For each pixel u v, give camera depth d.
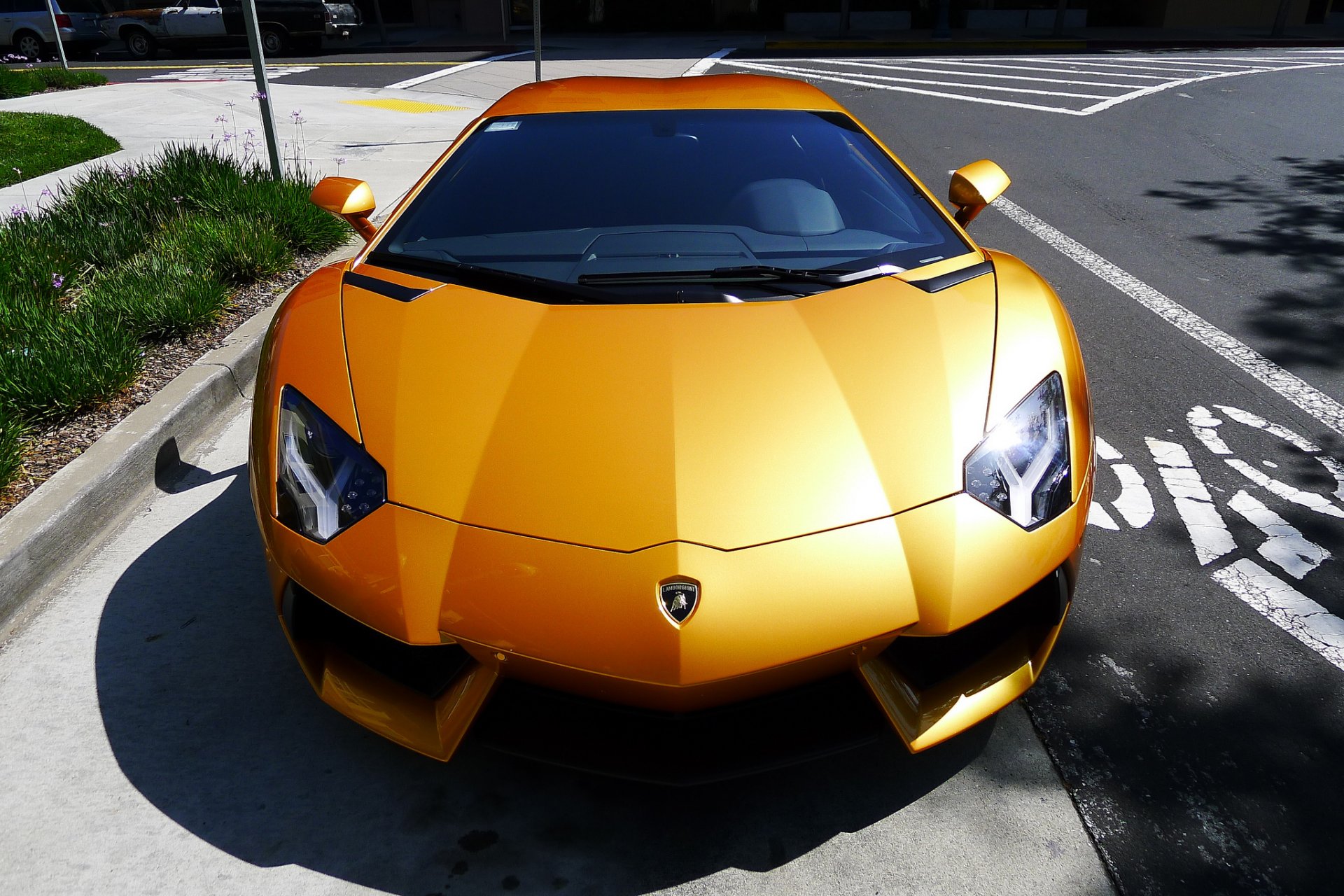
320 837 1.83
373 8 26.62
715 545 1.61
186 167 5.98
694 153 2.71
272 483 1.88
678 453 1.73
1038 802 1.89
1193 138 9.44
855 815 1.87
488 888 1.73
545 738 1.79
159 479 3.15
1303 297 4.84
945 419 1.85
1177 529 2.81
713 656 1.57
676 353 1.95
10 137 8.81
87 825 1.85
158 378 3.61
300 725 2.12
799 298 2.18
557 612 1.59
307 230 5.31
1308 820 1.82
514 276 2.25
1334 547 2.72
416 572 1.66
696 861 1.78
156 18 19.41
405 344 2.02
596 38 22.75
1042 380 1.99
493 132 2.83
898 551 1.67
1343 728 2.05
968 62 16.81
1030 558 1.75
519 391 1.87
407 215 2.59
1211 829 1.81
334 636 1.89
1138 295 4.88
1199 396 3.71
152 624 2.45
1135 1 24.08
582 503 1.67
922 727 1.75
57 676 2.26
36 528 2.58
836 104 3.07
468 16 24.59
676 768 1.73
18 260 4.37
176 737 2.08
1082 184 7.54
